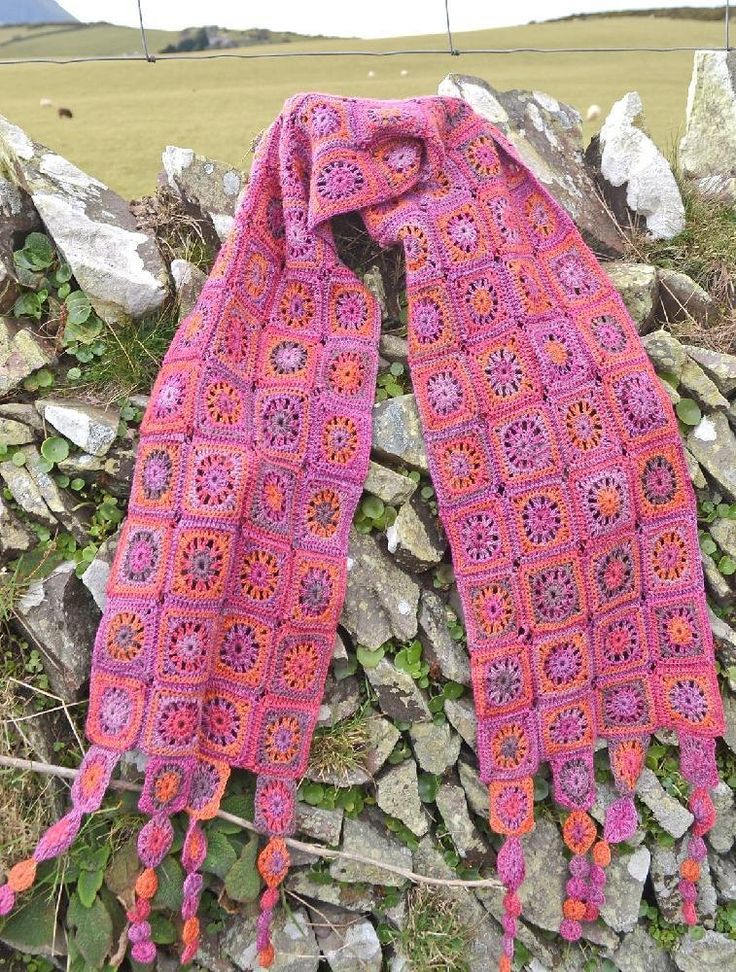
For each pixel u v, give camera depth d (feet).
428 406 5.54
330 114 5.51
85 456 5.50
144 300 5.77
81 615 5.46
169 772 4.81
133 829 5.18
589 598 5.49
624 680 5.62
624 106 6.72
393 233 5.53
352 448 5.44
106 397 5.78
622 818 5.52
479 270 5.56
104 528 5.62
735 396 6.15
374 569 5.62
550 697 5.46
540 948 5.73
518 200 6.00
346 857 5.36
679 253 6.78
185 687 4.87
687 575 5.60
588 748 5.51
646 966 5.80
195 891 4.84
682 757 5.57
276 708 5.19
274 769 5.18
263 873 5.09
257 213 5.58
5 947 5.10
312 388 5.41
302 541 5.29
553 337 5.58
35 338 5.74
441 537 5.67
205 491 5.00
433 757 5.64
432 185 5.66
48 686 5.44
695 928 5.83
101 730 4.92
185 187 6.09
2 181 5.72
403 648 5.67
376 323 5.66
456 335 5.55
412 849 5.66
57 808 5.24
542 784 5.70
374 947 5.53
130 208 6.24
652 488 5.61
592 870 5.48
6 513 5.43
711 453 5.97
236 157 7.88
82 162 8.73
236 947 5.35
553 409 5.49
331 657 5.49
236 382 5.29
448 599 5.80
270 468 5.20
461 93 6.66
